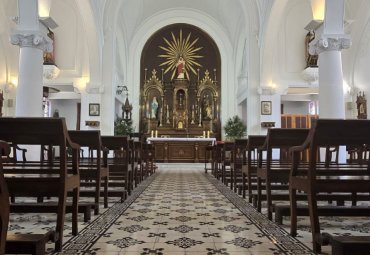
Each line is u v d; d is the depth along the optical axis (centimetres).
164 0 2036
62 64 1578
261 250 328
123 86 1844
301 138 471
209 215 496
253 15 1541
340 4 812
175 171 1403
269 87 1498
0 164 184
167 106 2052
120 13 1847
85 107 1552
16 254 289
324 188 331
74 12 1584
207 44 2127
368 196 542
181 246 338
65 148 318
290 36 1555
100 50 1477
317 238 315
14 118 303
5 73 1562
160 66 2108
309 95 1970
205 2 2033
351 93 1572
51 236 305
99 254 311
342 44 806
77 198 382
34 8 841
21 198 643
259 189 532
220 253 317
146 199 646
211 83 2077
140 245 340
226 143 923
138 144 947
